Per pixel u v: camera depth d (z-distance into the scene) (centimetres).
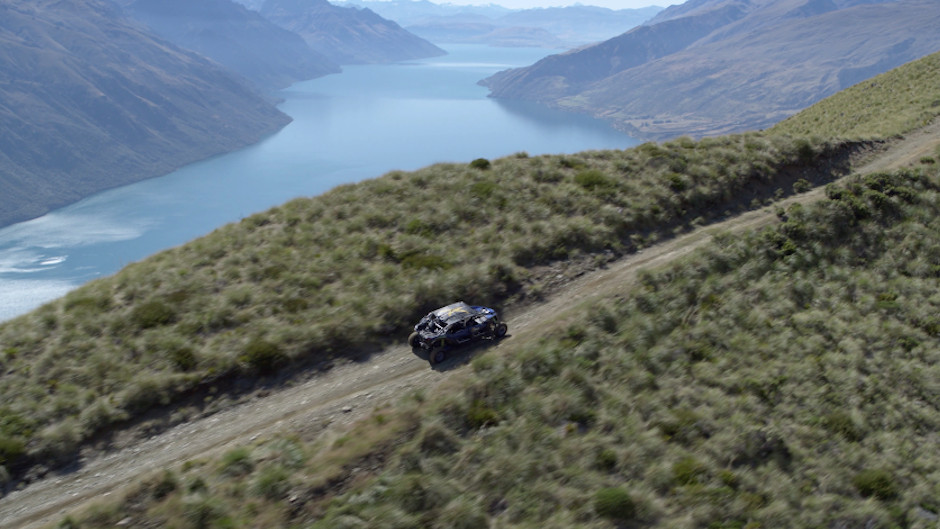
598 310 2333
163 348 2244
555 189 3538
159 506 1525
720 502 1603
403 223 3216
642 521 1530
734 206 3522
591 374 2030
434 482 1548
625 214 3275
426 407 1830
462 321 2272
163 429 1978
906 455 1861
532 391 1922
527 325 2445
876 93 6425
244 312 2462
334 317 2453
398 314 2522
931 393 2094
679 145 4219
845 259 2797
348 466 1617
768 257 2791
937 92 5450
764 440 1842
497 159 4125
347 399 2031
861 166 4006
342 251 2925
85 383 2086
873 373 2161
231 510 1501
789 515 1599
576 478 1627
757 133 4534
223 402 2097
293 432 1853
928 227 3006
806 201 3422
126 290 2609
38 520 1591
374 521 1431
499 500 1558
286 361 2275
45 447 1834
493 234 3077
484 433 1744
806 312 2455
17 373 2122
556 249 2991
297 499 1519
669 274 2617
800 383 2084
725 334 2292
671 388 2009
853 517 1630
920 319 2425
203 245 3048
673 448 1773
